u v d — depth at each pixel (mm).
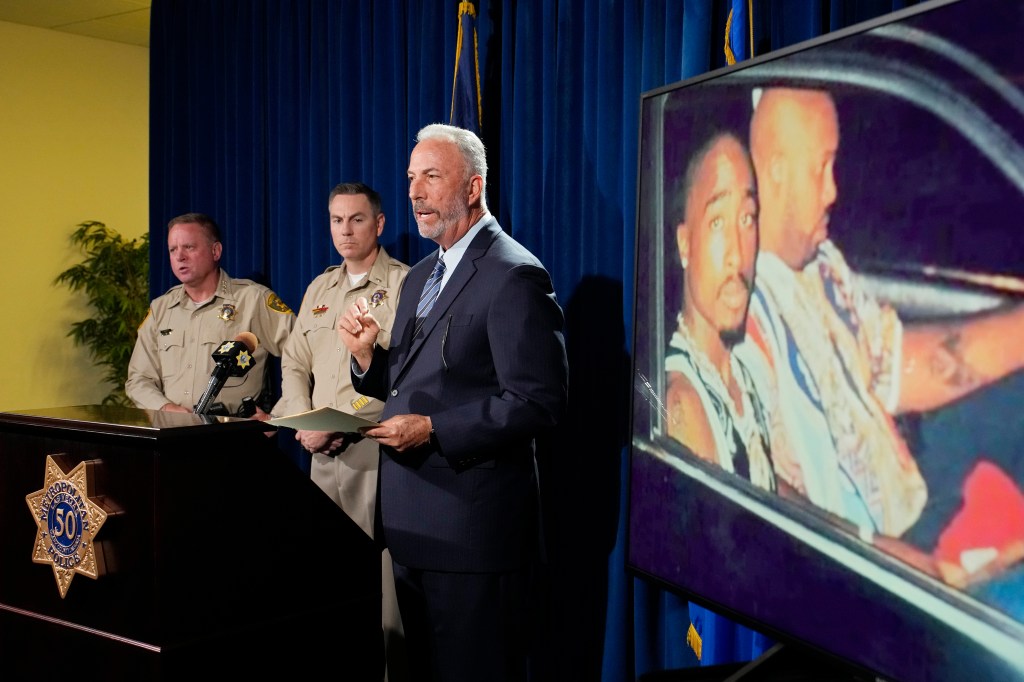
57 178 5270
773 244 1496
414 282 2342
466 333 2109
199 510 1721
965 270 1200
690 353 1689
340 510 1950
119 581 1737
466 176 2232
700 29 2334
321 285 3043
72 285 5316
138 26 5117
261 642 1812
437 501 2090
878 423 1319
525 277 2088
